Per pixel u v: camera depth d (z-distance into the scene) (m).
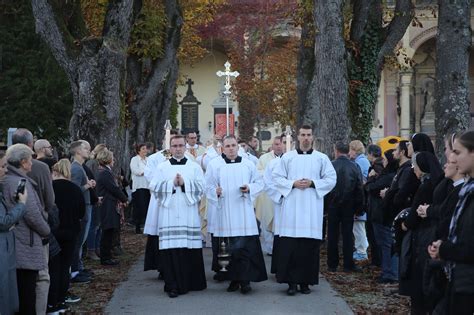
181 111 45.28
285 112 35.34
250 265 9.45
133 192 16.81
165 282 9.31
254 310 8.44
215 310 8.44
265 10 36.09
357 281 10.30
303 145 9.68
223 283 10.29
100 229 12.69
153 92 18.97
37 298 7.41
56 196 8.10
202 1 27.91
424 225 6.66
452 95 12.78
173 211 9.42
